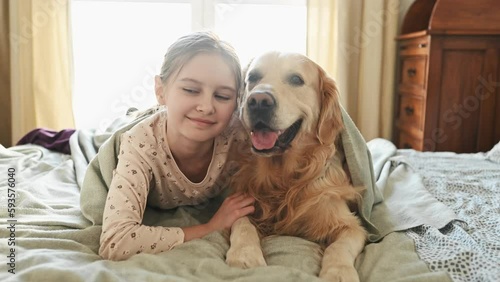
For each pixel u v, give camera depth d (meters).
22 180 1.59
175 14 3.11
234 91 1.17
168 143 1.22
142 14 3.10
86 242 1.12
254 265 0.97
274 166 1.29
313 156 1.27
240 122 1.32
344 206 1.26
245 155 1.34
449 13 2.37
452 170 1.92
